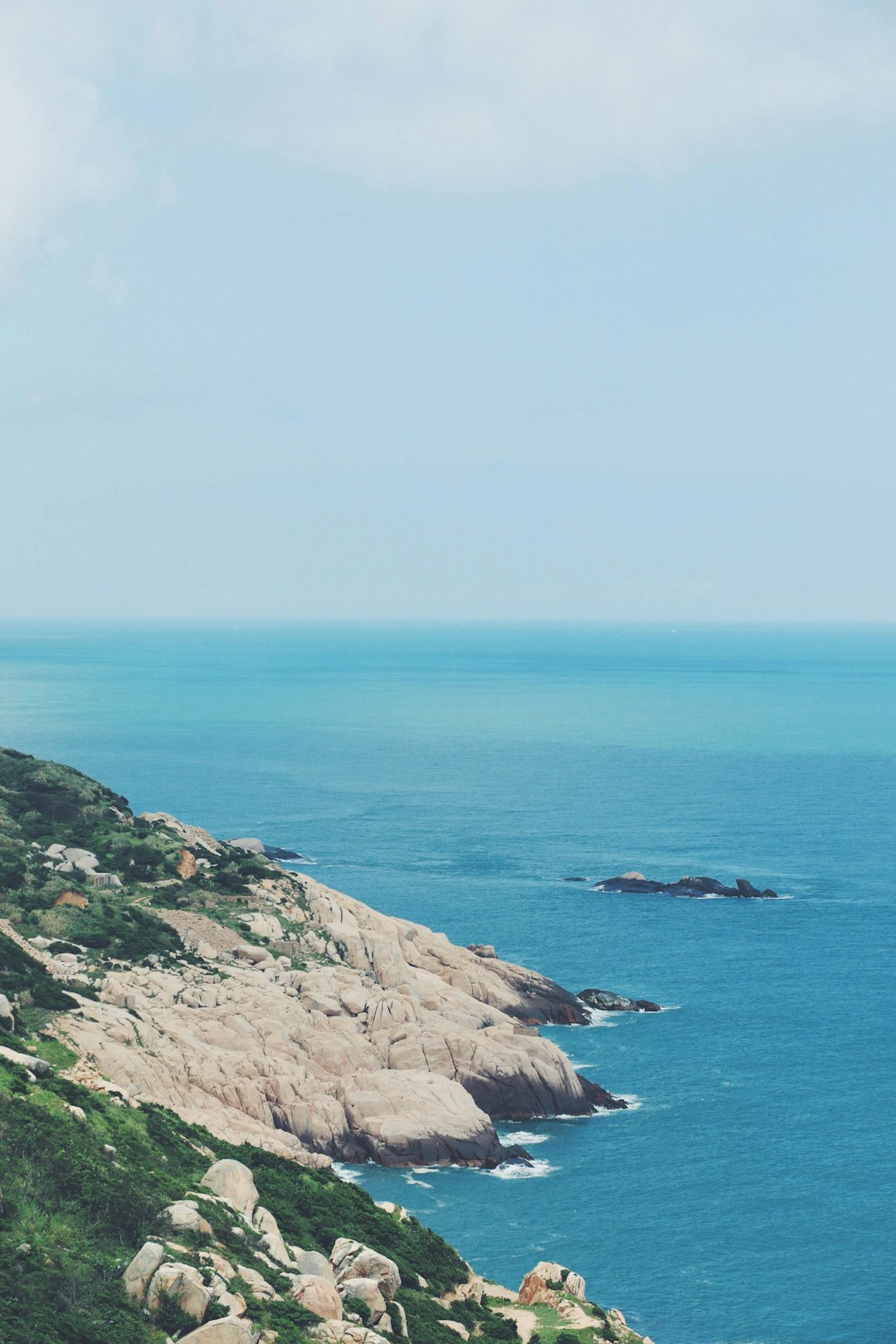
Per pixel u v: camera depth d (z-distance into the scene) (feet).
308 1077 329.93
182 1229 161.89
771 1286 264.72
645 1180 311.27
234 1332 140.26
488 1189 305.94
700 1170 316.60
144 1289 144.97
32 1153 167.53
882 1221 291.38
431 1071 347.77
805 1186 308.40
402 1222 221.05
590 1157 323.98
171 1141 205.77
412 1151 317.01
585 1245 278.87
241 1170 191.93
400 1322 168.25
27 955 332.60
